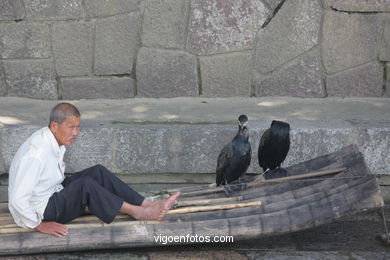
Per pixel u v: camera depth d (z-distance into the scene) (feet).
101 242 19.65
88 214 21.04
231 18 27.40
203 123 24.77
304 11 27.40
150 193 22.99
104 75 28.02
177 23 27.45
